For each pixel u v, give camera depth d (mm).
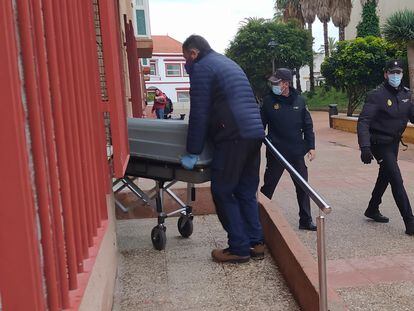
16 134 1492
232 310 3322
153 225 5465
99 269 2855
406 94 5254
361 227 5598
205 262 4199
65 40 2262
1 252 1529
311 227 5570
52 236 1867
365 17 31609
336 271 4270
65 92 2166
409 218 5223
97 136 3133
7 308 1547
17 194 1515
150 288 3709
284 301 3439
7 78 1466
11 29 1499
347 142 15461
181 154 4031
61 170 2047
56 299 1785
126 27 9320
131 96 10023
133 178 5508
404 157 11180
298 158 5406
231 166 3852
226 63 3855
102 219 3248
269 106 5352
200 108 3777
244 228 4219
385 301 3641
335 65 22938
